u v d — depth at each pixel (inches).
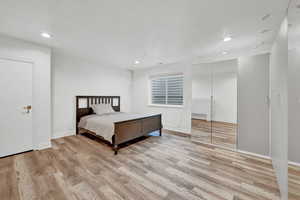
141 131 131.7
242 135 106.7
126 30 86.3
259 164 89.0
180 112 170.6
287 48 52.6
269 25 78.2
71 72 149.1
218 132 120.4
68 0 57.9
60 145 120.0
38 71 108.3
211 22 76.2
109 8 63.8
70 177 73.2
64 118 144.8
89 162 90.2
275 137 76.9
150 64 180.9
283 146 58.0
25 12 66.8
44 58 111.3
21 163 87.1
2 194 60.1
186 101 164.9
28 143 104.6
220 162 91.8
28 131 104.4
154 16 70.7
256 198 59.3
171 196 60.2
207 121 127.3
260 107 99.2
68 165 85.8
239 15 69.1
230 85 113.8
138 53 133.2
